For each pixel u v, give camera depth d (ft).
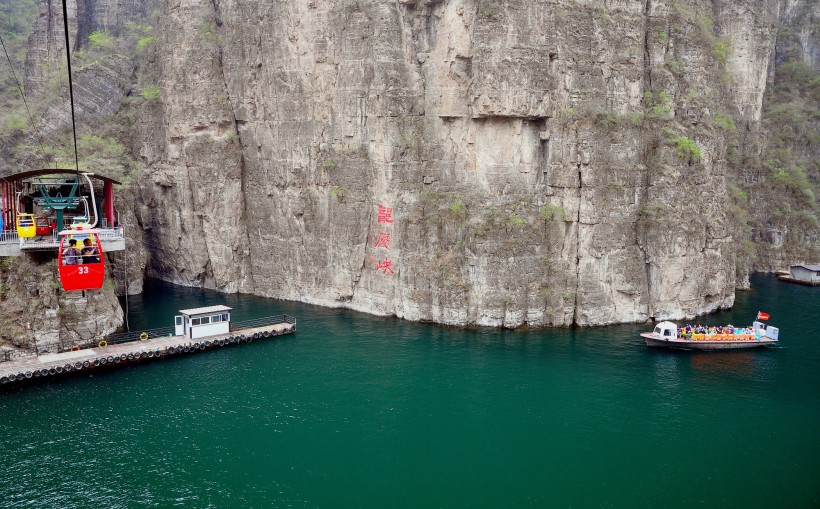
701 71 265.75
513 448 158.40
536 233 240.32
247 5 286.66
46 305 210.18
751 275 346.13
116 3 370.94
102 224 238.07
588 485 143.43
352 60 257.96
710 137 259.80
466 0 241.96
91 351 209.36
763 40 352.28
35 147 309.22
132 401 181.37
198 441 160.45
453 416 173.58
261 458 153.17
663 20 260.83
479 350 218.79
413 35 255.70
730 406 179.73
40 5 350.64
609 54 248.52
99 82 327.88
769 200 361.71
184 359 213.66
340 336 234.99
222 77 297.94
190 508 134.62
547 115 239.09
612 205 242.78
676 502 137.28
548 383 193.26
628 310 248.73
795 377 199.62
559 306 241.35
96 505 134.92
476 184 249.34
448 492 140.87
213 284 307.58
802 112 395.14
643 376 199.21
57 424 167.84
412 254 250.37
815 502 136.87
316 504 136.36
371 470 148.66
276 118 283.18
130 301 281.33
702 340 221.05
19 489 139.95
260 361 211.20
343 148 265.54
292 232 284.61
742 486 142.92
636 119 249.34
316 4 265.54
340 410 176.86
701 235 252.83
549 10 236.63
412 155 254.06
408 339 230.27
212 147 293.02
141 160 321.93
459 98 248.32
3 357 201.26
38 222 222.07
